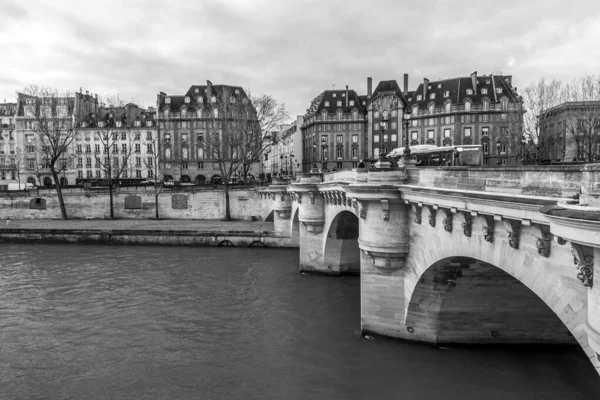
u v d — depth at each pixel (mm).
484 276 18312
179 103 109438
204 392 18844
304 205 37875
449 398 17031
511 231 10766
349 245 37219
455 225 14492
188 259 46031
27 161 105750
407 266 20281
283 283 35469
